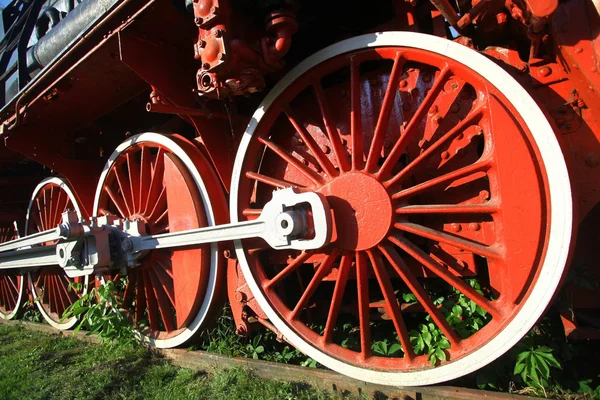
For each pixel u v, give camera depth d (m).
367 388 2.58
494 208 2.22
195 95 3.09
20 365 3.96
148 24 2.93
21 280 6.21
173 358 3.60
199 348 3.64
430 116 2.63
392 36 2.51
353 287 3.42
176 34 3.09
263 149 3.21
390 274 2.87
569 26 2.20
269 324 3.11
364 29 3.29
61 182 5.07
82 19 3.56
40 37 4.66
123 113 4.59
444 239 2.31
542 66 2.39
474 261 2.49
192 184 3.43
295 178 3.12
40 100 3.98
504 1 2.26
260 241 3.11
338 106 3.02
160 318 4.22
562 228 2.03
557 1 1.94
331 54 2.71
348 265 2.64
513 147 2.18
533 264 2.11
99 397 3.11
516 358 2.47
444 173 2.56
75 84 3.71
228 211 3.48
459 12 2.54
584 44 2.16
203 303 3.41
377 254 2.53
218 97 2.72
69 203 5.17
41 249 4.61
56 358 4.06
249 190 3.18
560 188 2.05
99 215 4.38
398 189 2.50
